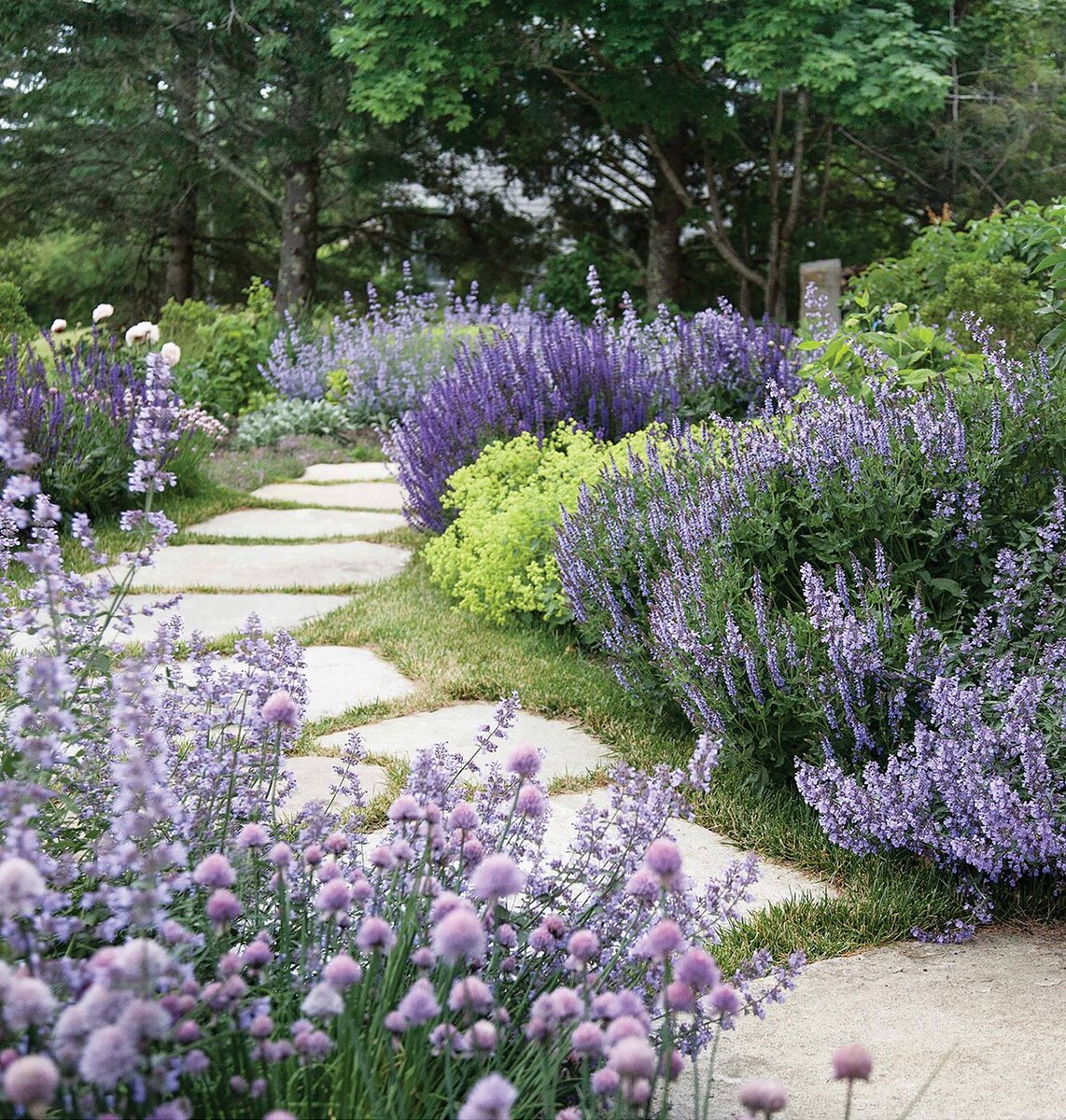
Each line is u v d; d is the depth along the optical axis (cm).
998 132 1897
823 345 651
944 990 273
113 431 806
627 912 218
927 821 317
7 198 2366
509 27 1886
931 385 439
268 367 1557
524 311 1622
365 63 1823
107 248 2544
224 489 979
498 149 2455
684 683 398
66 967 158
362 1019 175
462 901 184
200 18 2019
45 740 188
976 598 407
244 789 249
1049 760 317
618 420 748
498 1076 130
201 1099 163
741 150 2214
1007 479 412
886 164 2162
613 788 246
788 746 383
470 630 583
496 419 749
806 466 419
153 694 230
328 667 527
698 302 2416
